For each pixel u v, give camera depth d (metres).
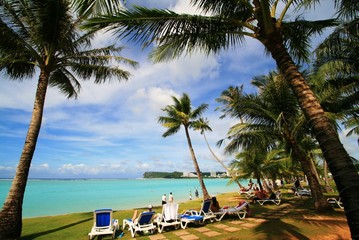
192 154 19.50
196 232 7.64
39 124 8.79
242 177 23.56
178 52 5.18
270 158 20.70
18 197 7.82
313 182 10.63
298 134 12.16
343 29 7.60
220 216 10.15
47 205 21.91
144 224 8.08
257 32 4.37
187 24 4.70
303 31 5.70
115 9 3.86
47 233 8.38
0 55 9.09
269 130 11.74
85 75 11.76
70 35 9.90
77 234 8.16
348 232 6.56
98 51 11.49
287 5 4.26
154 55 5.54
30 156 8.38
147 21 4.35
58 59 9.98
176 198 29.56
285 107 10.98
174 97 20.81
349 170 2.98
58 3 8.23
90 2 3.59
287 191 26.00
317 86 11.28
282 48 3.99
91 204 22.56
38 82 9.24
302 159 10.96
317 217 8.89
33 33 8.89
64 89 12.73
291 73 3.77
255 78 13.95
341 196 2.98
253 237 6.51
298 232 6.76
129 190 50.59
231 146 12.51
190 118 20.47
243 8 5.44
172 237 7.18
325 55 10.21
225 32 4.90
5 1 8.28
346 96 11.99
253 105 11.38
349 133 23.62
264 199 14.32
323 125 3.30
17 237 7.56
